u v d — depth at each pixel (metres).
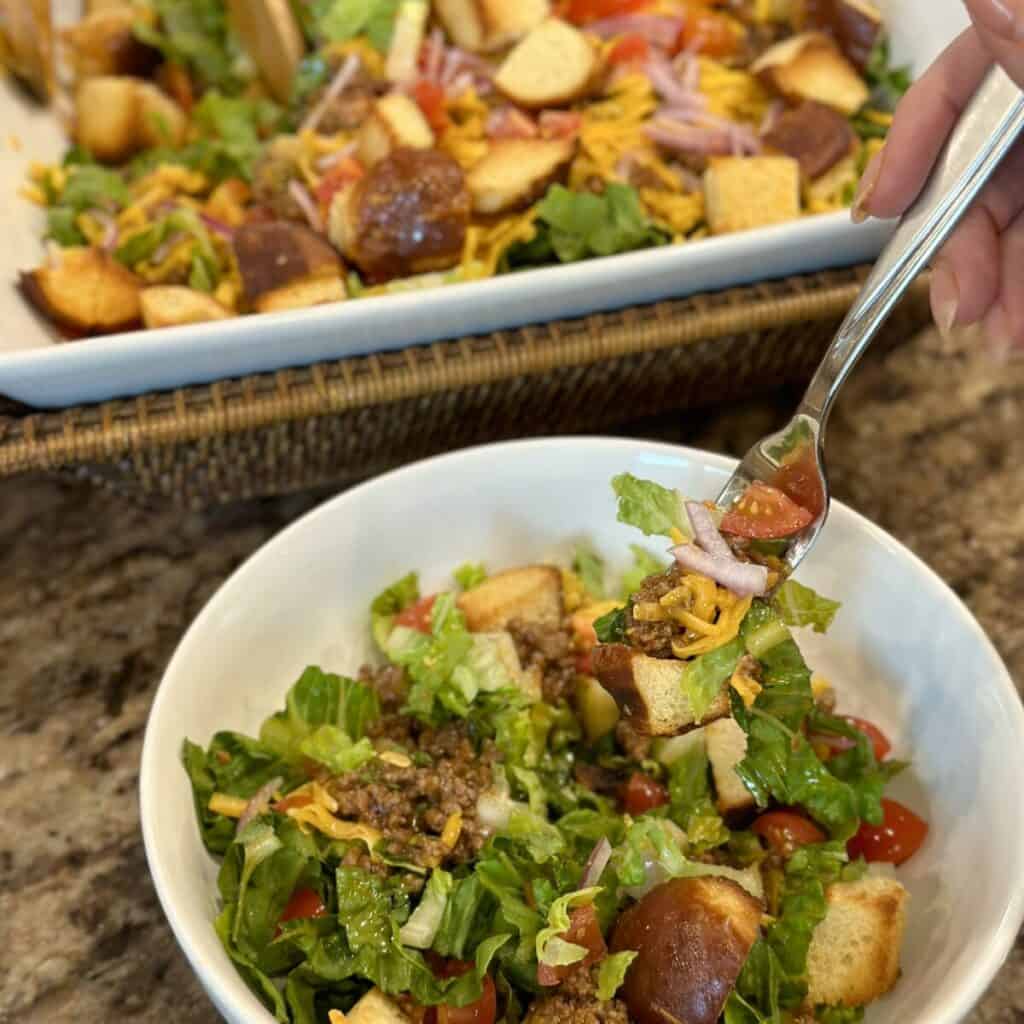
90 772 0.51
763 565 0.42
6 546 0.57
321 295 0.56
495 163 0.58
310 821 0.42
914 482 0.58
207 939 0.39
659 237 0.58
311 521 0.46
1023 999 0.44
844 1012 0.40
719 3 0.69
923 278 0.56
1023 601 0.54
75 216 0.62
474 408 0.55
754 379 0.59
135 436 0.51
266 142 0.64
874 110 0.66
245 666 0.46
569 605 0.48
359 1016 0.39
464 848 0.42
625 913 0.40
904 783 0.45
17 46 0.65
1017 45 0.37
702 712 0.39
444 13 0.65
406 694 0.46
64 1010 0.45
